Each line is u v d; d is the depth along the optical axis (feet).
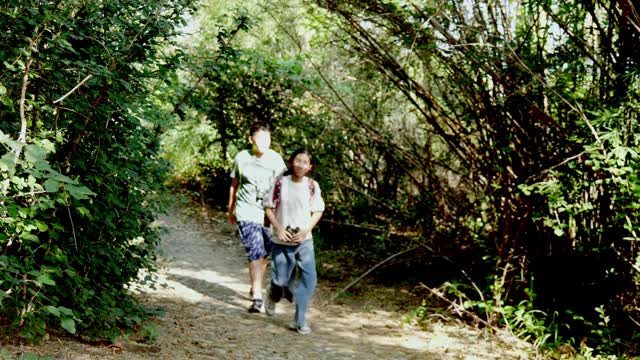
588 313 16.55
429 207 21.61
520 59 15.65
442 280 21.22
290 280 17.08
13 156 7.73
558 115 16.15
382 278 22.80
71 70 11.02
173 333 14.23
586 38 16.51
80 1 11.29
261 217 18.51
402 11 16.40
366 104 24.99
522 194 16.92
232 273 22.81
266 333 15.93
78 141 11.63
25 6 10.05
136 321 13.51
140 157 13.01
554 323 16.37
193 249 26.14
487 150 17.85
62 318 9.10
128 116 12.37
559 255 16.98
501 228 18.11
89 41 11.80
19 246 10.87
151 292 18.47
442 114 18.85
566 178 15.37
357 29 18.06
